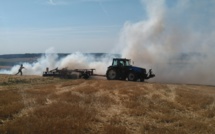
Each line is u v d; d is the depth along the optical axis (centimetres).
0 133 941
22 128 979
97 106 1586
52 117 1206
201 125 1182
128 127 1156
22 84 2988
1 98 1684
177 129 1120
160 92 2309
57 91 2245
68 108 1369
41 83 3188
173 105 1658
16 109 1358
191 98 1936
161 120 1286
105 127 1079
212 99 1958
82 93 2142
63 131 967
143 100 1811
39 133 944
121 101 1772
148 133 1048
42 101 1634
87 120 1183
